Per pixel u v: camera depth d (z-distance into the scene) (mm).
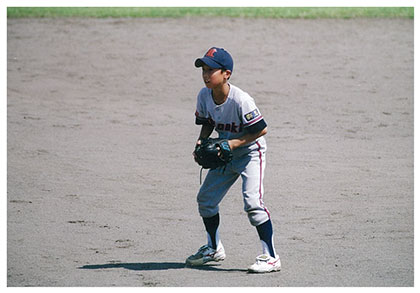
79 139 39062
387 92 51875
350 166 33562
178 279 19000
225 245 22500
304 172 32406
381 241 22609
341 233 23562
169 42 68375
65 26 75562
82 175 31938
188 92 52406
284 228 24219
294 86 53438
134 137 39750
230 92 19266
